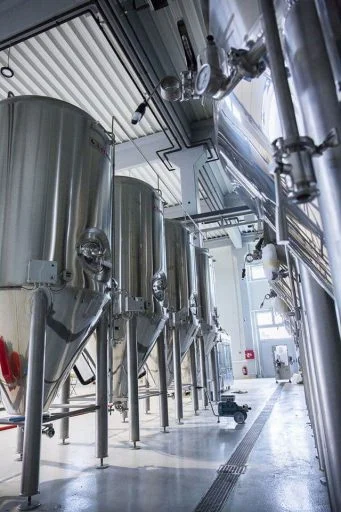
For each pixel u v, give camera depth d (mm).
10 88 5562
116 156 7234
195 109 6406
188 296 4676
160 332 3756
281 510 1685
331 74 727
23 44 4793
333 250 708
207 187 8633
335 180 686
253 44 940
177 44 4727
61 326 2043
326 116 710
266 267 2455
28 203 1966
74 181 2146
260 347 14078
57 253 1981
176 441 3258
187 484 2102
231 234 12234
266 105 1112
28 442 1782
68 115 2211
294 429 3633
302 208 1062
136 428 3084
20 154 2033
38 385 1832
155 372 4379
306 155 643
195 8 3736
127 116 6410
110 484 2137
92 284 2133
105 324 2670
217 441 3207
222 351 8750
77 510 1752
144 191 3484
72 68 5250
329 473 1379
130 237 3297
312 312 1492
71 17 3793
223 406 4184
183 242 4828
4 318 1920
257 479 2148
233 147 1603
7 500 1907
